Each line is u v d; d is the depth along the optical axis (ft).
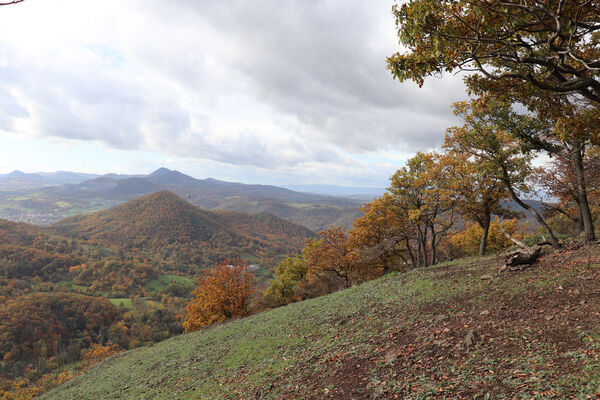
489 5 25.31
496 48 31.04
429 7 28.43
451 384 22.75
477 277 54.44
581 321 27.07
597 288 33.40
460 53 30.45
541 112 40.14
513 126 52.85
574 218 73.20
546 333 26.84
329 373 32.68
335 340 44.04
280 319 71.56
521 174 64.23
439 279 60.90
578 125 35.32
